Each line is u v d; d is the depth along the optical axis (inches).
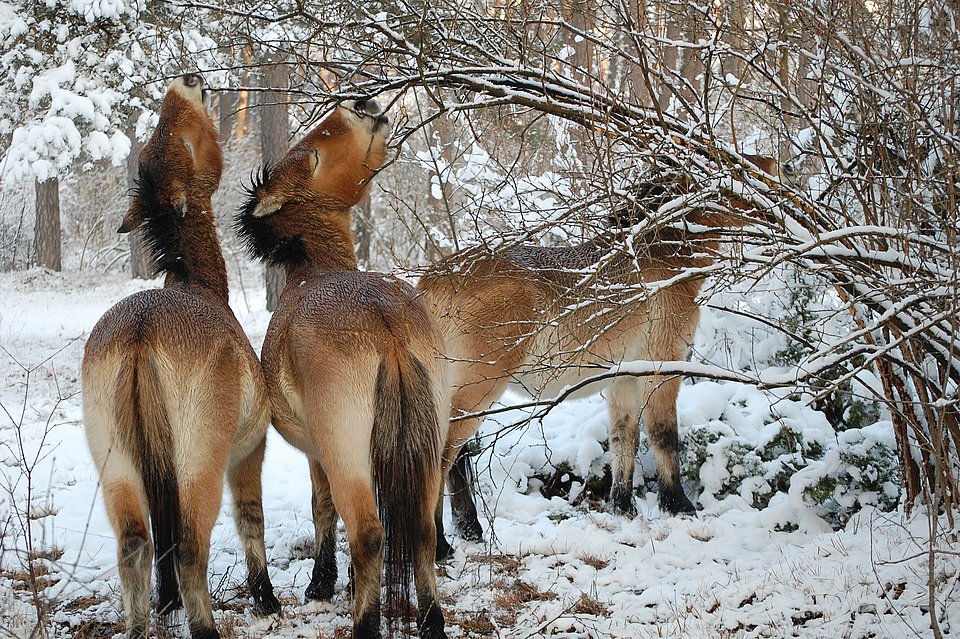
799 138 242.8
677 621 175.6
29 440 299.3
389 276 174.7
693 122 190.9
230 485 182.5
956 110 186.2
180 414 156.3
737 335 285.6
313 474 191.0
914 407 204.5
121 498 150.0
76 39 540.1
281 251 192.9
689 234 227.3
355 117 193.8
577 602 188.2
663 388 240.2
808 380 163.2
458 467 226.8
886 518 213.6
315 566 192.7
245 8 224.8
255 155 1068.5
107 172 1336.1
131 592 146.7
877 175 178.9
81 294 893.2
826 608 176.4
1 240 1269.7
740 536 223.6
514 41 209.5
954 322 156.2
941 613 166.7
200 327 161.9
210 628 156.7
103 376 154.2
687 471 258.7
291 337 166.4
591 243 233.3
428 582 160.4
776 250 158.7
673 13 215.6
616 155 193.8
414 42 220.2
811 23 175.5
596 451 262.4
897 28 169.6
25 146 540.4
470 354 215.9
